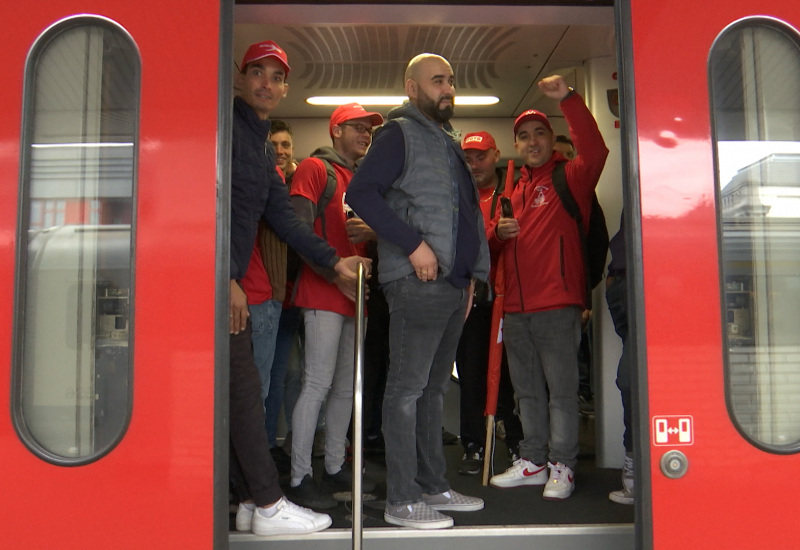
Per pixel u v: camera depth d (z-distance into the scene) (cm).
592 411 521
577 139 363
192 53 269
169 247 263
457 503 335
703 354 268
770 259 277
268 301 339
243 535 290
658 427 265
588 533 296
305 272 347
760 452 267
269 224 335
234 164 302
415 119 319
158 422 258
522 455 388
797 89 282
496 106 547
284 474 425
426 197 309
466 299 328
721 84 280
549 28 404
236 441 292
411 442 309
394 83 500
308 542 290
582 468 427
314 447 484
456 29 410
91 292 266
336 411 370
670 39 278
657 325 268
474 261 320
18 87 268
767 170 279
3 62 269
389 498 309
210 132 266
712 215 273
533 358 385
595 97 441
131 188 268
